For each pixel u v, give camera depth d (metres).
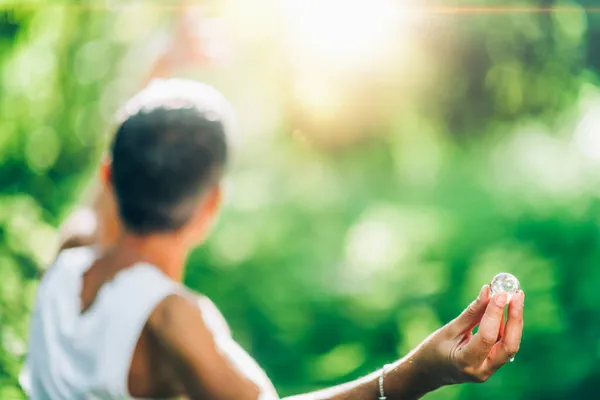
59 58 5.82
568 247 6.53
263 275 7.09
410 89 7.34
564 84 7.57
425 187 7.32
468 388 6.39
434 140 7.54
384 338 6.94
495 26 7.43
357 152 7.38
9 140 5.70
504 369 6.36
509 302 1.33
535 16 7.50
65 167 5.86
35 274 4.24
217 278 7.09
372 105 7.19
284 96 6.90
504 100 7.55
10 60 5.70
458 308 6.80
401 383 1.39
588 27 7.55
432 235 6.94
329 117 7.12
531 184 6.90
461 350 1.34
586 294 6.41
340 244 7.14
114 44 5.92
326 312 7.02
